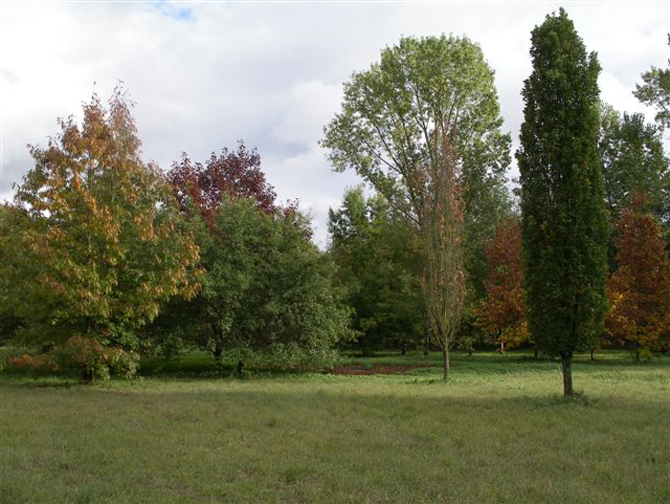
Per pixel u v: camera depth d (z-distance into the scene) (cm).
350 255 3788
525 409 1130
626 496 566
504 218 3838
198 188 2781
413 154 3259
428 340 3309
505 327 3028
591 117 1319
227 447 776
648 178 3719
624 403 1205
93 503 537
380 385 1720
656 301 2578
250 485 600
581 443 804
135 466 674
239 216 2128
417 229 3191
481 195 3484
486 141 3300
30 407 1140
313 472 659
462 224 2022
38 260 1530
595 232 1298
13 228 1582
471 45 3209
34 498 545
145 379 1927
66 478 625
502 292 2966
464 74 3156
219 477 636
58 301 1566
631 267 2644
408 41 3206
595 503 544
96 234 1556
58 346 1603
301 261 2122
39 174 1557
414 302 3067
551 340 1291
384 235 3662
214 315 2095
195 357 2956
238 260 2061
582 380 1816
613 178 3806
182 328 2067
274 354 2066
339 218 4566
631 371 2114
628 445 791
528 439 838
